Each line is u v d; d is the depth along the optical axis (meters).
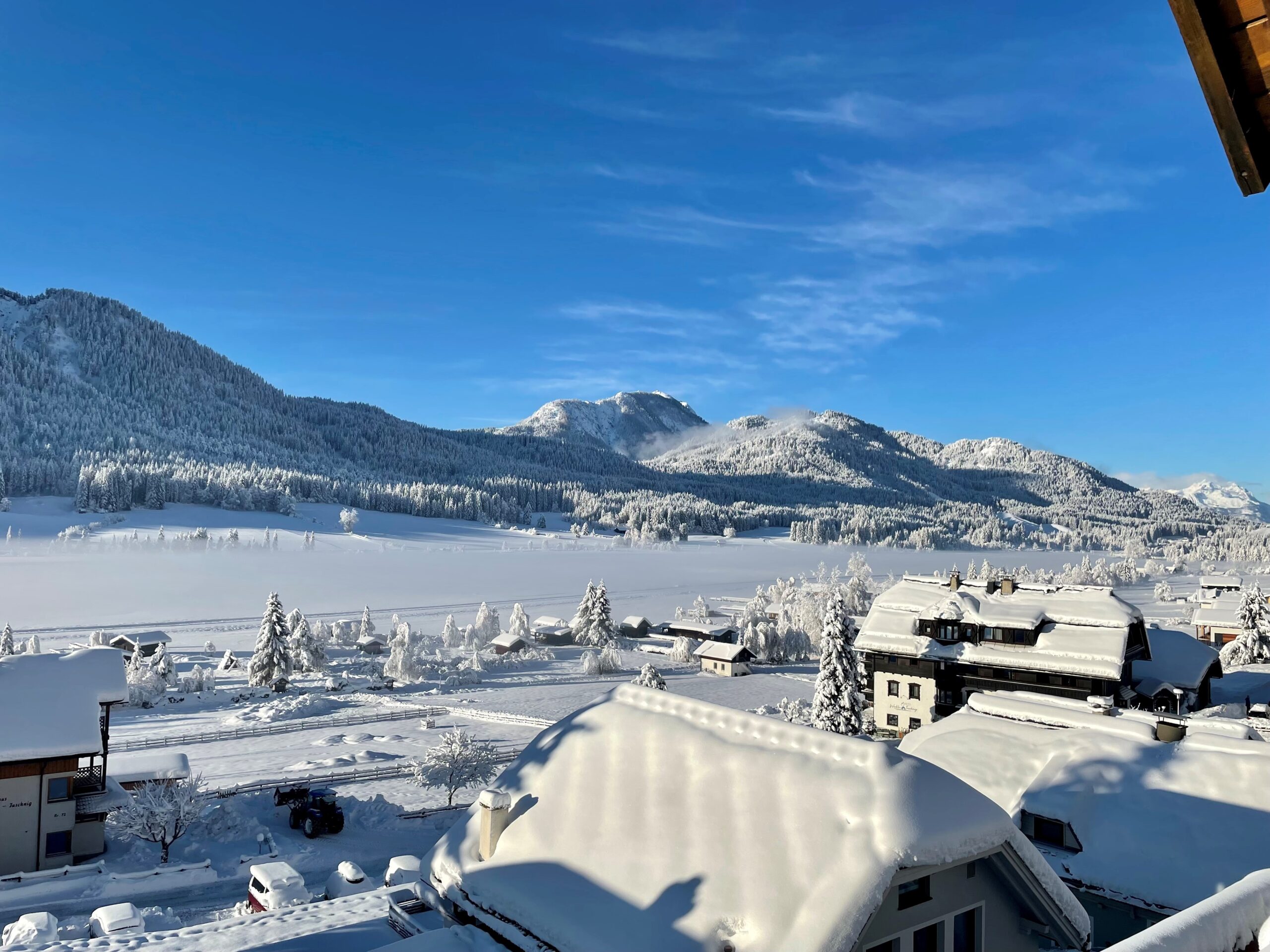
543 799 14.95
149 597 145.50
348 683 90.69
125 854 34.66
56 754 32.72
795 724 13.77
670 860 12.29
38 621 119.38
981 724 27.23
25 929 22.39
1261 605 86.94
